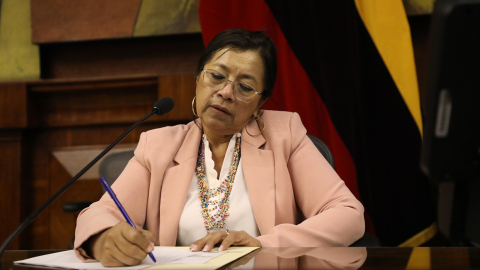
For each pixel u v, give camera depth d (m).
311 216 1.52
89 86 3.13
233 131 1.58
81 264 1.01
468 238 0.71
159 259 1.02
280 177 1.55
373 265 0.87
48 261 1.04
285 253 1.07
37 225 3.21
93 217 1.21
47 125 3.25
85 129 3.25
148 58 3.22
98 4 3.16
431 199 2.40
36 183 3.26
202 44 3.17
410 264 0.87
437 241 2.58
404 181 2.37
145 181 1.59
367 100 2.46
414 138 2.38
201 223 1.51
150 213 1.56
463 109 0.64
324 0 2.49
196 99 1.61
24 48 3.27
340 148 2.41
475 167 0.66
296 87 2.56
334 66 2.46
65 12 3.20
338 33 2.47
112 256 0.97
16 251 1.23
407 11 2.72
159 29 3.10
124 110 3.20
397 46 2.41
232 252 1.09
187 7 3.08
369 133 2.45
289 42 2.57
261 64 1.58
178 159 1.60
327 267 0.87
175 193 1.55
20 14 3.28
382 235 2.38
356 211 1.43
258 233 1.53
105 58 3.26
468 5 0.59
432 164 0.67
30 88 3.17
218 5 2.58
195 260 0.98
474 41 0.61
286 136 1.64
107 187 1.16
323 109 2.54
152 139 1.64
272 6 2.58
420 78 2.78
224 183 1.57
